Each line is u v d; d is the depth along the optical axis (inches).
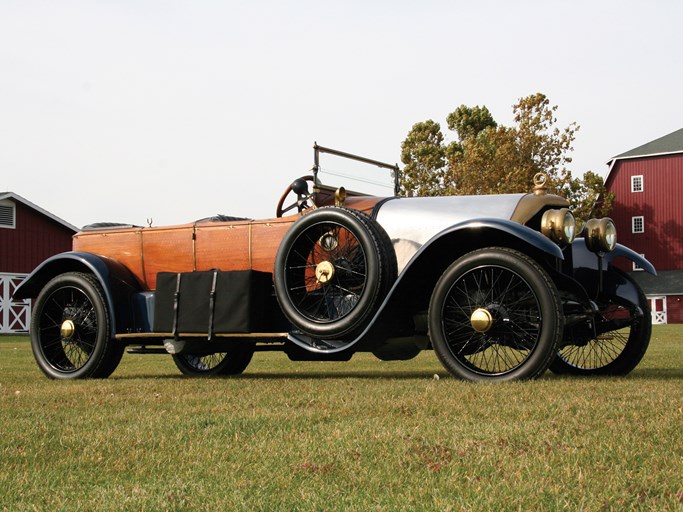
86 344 225.0
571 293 183.3
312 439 102.2
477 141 1390.3
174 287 208.5
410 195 246.4
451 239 177.6
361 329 185.3
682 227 1518.2
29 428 115.6
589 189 1421.0
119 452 97.7
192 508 73.1
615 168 1573.6
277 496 76.5
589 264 203.8
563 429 104.3
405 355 203.5
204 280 204.4
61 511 72.6
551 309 162.4
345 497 75.4
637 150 1572.3
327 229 196.2
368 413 124.0
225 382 182.9
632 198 1558.8
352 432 106.3
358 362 295.7
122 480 84.5
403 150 1689.2
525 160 1203.9
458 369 171.8
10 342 587.5
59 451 99.0
